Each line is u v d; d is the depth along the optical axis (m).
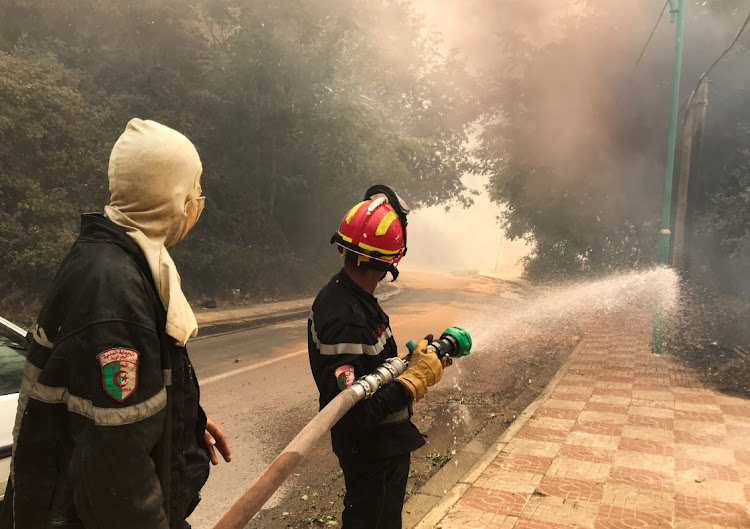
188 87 18.16
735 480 4.07
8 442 2.27
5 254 11.07
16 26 15.46
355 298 2.03
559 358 9.19
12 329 3.22
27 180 11.69
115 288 1.24
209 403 6.25
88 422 1.17
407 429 2.14
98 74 16.52
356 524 2.08
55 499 1.26
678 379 7.35
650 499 3.76
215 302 15.79
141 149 1.40
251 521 3.71
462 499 3.75
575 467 4.31
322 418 1.62
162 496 1.30
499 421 5.79
